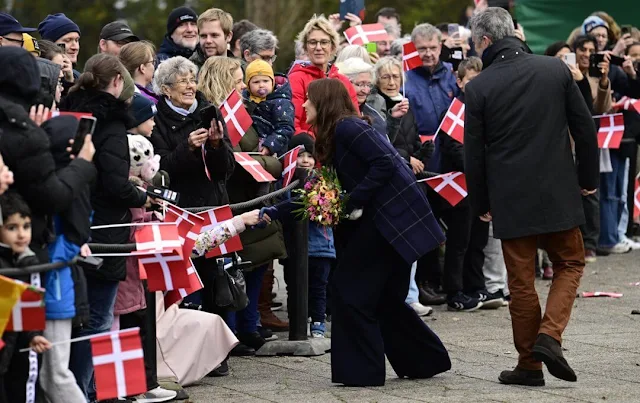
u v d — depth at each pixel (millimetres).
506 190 11695
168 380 11758
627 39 21641
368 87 15500
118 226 10242
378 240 11773
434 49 17516
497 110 11734
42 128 9336
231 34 15945
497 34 11969
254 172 12992
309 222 14328
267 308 15461
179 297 11648
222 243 11656
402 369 12172
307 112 11969
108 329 10406
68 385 9312
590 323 15555
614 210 22484
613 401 10922
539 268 19641
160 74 12305
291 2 33938
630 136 22188
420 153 16172
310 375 12547
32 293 8469
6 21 12359
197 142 11758
